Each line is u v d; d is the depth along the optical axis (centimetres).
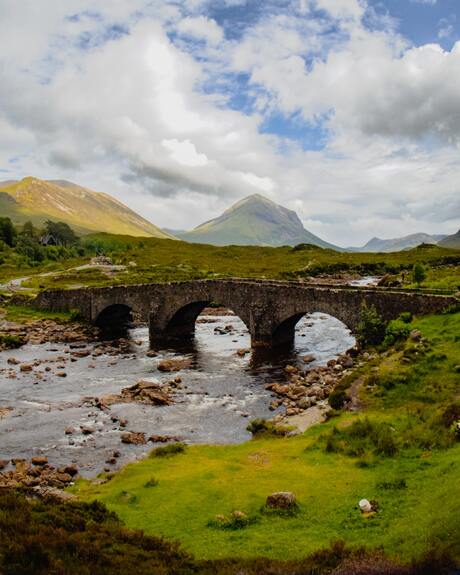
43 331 9419
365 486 2389
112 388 5588
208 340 8644
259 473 2753
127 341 8738
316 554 1714
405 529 1825
